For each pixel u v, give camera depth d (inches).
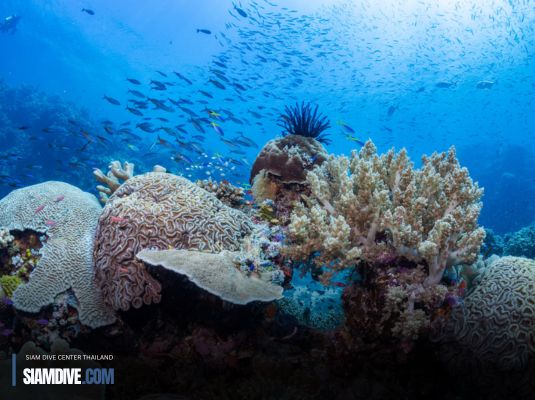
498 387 123.1
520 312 121.2
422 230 143.9
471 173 1409.9
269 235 181.9
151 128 454.9
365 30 1638.8
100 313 154.9
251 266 150.7
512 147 1238.3
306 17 995.9
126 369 142.6
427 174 161.3
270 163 223.5
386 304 133.6
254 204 225.0
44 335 156.3
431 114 1972.2
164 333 156.3
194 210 166.9
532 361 119.0
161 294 152.4
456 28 1539.1
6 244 176.1
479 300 129.6
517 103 1884.8
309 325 168.1
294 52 881.5
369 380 134.1
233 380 141.2
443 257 134.6
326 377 139.8
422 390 130.6
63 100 1076.5
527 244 456.1
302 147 231.1
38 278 162.9
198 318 151.7
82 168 758.5
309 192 217.9
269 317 160.2
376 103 2075.5
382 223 144.2
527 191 1040.2
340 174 170.1
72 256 169.8
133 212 159.2
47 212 188.9
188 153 746.2
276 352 151.4
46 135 795.4
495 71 1756.9
